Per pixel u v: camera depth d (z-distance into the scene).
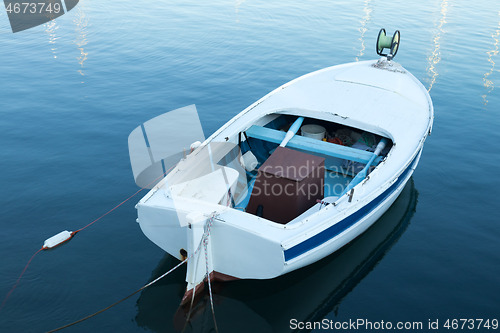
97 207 7.00
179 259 5.38
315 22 19.03
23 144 8.93
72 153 8.64
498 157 8.83
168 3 21.88
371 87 7.68
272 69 13.57
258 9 21.06
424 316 5.12
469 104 11.30
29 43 15.46
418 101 7.52
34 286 5.40
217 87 12.17
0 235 6.30
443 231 6.61
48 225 6.55
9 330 4.78
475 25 19.02
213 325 4.88
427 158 8.75
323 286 5.48
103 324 4.89
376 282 5.59
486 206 7.24
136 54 14.49
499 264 5.96
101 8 20.53
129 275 5.62
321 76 8.53
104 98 11.23
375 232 6.53
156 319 4.95
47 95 11.32
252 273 4.87
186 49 15.05
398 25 18.86
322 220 4.88
